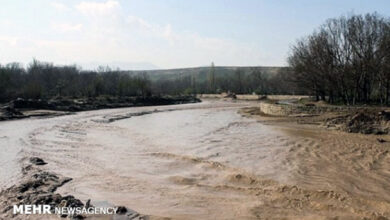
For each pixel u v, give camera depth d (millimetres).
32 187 14930
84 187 15422
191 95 128250
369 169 18219
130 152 23609
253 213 12094
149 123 44250
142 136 31406
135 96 99062
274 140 27828
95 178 16953
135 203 13242
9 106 56062
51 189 14836
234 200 13508
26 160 20938
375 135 29938
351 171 17844
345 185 15414
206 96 133625
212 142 27203
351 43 47375
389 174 17234
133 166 19438
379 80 47938
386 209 12383
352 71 47594
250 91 133125
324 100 56875
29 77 91000
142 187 15383
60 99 75000
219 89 143375
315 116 41656
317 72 51344
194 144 26359
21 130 36750
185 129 36438
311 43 53844
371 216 11688
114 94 97625
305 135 30375
